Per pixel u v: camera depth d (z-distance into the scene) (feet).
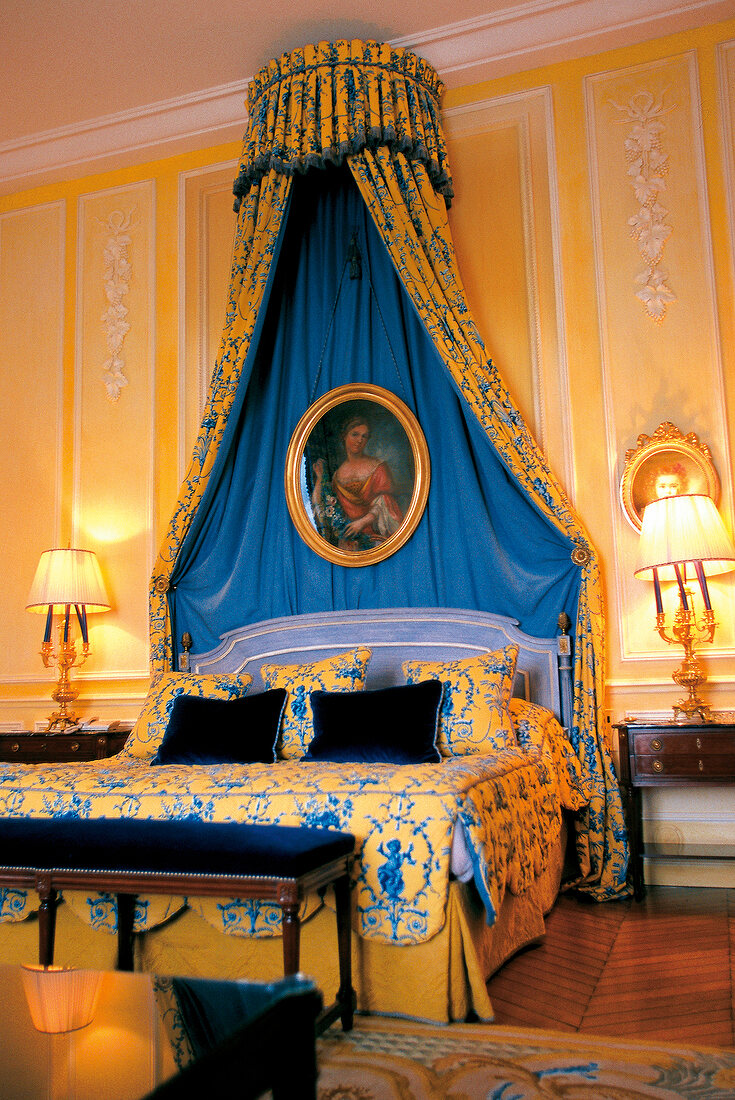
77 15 12.32
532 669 11.24
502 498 11.87
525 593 11.56
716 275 11.78
